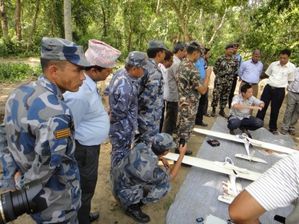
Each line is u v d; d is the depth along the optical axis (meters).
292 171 1.05
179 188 3.67
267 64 11.16
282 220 1.86
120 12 20.02
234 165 4.37
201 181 3.82
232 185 3.72
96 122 2.32
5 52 16.67
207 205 3.35
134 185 2.92
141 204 3.11
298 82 5.55
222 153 4.74
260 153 4.85
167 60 4.36
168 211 3.20
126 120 3.12
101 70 2.38
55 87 1.61
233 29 22.83
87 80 2.21
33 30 18.73
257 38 11.90
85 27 21.47
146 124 3.78
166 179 3.04
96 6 21.25
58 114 1.51
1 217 1.43
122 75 3.05
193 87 4.12
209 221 2.80
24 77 10.57
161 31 20.39
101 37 20.94
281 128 6.04
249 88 5.32
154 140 2.95
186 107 4.21
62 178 1.66
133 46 21.03
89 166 2.40
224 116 6.57
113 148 3.25
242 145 5.08
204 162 4.16
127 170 2.88
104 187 3.59
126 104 3.03
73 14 20.23
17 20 18.38
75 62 1.63
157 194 3.01
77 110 2.08
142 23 20.27
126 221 3.05
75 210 1.82
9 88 9.08
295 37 10.46
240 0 14.96
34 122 1.48
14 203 1.45
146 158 2.85
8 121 1.57
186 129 4.33
